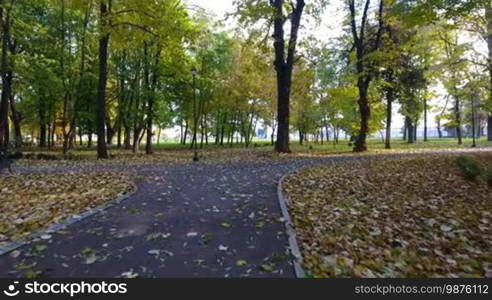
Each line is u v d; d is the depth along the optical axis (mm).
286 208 6500
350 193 7828
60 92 24000
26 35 20547
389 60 22516
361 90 22797
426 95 31094
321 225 5441
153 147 38312
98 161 17359
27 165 14898
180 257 4180
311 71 24703
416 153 18953
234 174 11250
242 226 5410
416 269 3906
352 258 4129
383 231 5211
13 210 6445
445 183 8852
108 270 3848
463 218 5891
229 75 34281
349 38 27328
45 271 3828
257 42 20578
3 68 15945
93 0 17438
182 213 6219
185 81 30000
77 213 6215
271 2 19031
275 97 37188
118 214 6176
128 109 26984
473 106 26984
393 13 12242
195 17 25172
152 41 21062
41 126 34469
